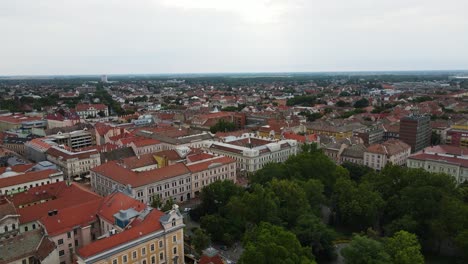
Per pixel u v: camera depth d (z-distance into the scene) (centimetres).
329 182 18388
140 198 17775
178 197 19525
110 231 11506
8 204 13300
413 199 14712
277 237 11175
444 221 13462
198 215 16812
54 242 11656
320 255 13650
